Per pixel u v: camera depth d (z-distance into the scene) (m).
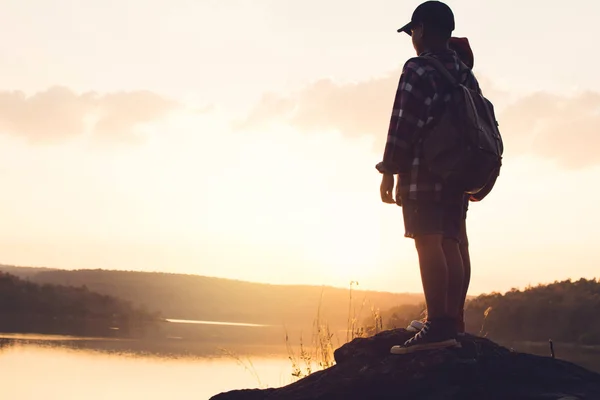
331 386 3.31
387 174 3.37
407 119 3.22
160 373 26.47
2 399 19.67
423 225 3.25
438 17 3.49
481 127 3.19
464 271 3.57
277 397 3.42
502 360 3.24
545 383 3.10
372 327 5.53
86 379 24.56
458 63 3.43
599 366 12.29
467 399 3.02
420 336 3.29
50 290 106.75
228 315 156.75
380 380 3.21
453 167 3.16
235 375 25.09
